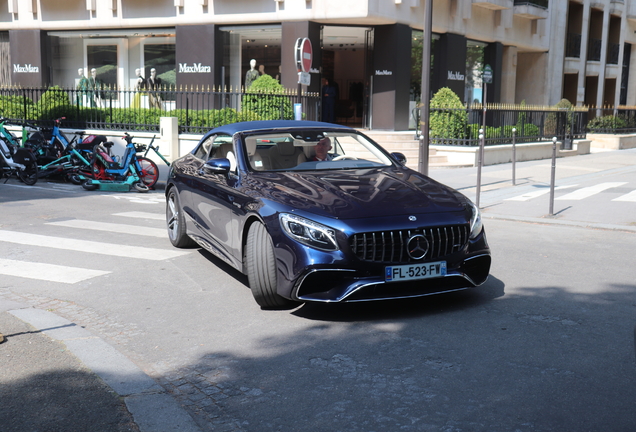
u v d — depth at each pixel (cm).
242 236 534
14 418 335
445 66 2220
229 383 380
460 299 537
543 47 2898
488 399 352
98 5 2202
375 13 1872
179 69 2109
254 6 1977
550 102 3025
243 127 651
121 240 784
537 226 885
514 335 450
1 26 2373
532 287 573
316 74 1962
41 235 807
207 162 586
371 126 2061
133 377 388
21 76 2362
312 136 633
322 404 349
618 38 3553
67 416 337
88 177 1302
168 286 588
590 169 1694
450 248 484
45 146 1370
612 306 516
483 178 1473
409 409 341
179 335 464
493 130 1947
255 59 2044
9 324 484
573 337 446
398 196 505
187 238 728
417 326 471
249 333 465
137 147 1280
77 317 506
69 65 2356
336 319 490
